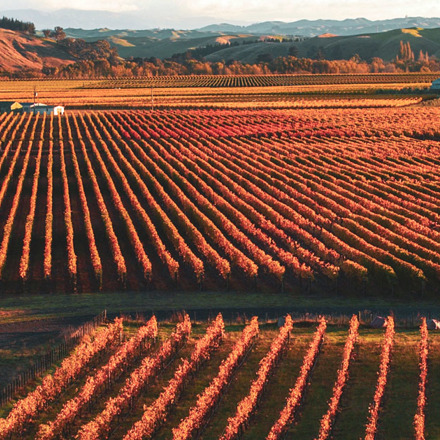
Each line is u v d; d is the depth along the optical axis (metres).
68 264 57.50
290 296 49.94
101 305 46.97
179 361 35.25
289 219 69.50
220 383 30.61
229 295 50.12
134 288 52.31
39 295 50.62
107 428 27.88
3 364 34.69
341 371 31.30
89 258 59.22
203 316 44.41
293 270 54.12
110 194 81.62
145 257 54.72
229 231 63.88
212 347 36.38
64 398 31.09
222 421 29.05
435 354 34.94
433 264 52.03
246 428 28.19
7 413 29.52
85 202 73.88
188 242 62.88
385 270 50.66
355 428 27.98
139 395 31.38
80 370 33.03
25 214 72.88
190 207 70.81
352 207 72.06
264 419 29.00
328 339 37.69
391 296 50.25
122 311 45.53
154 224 68.81
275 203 72.75
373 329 39.94
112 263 58.00
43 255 59.91
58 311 45.19
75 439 27.77
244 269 53.53
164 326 40.97
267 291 51.50
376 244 59.62
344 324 40.94
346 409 29.61
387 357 33.12
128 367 34.44
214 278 54.41
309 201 74.19
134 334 39.16
